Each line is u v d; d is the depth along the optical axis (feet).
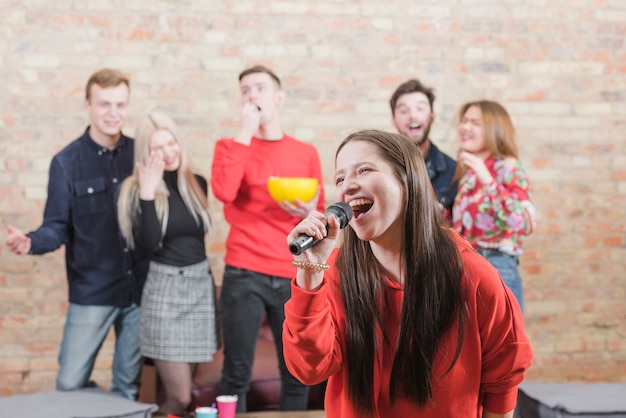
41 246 10.51
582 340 14.51
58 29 13.25
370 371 5.08
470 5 14.17
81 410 9.37
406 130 11.51
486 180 10.56
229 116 13.69
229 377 10.60
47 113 13.28
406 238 4.98
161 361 10.24
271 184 9.95
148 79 13.48
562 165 14.46
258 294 10.51
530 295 14.39
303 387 10.68
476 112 11.05
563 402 8.93
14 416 9.10
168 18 13.50
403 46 14.03
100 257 10.83
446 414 5.08
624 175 14.61
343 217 4.62
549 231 14.43
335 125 13.92
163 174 10.53
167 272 10.30
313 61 13.85
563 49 14.39
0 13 13.10
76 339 10.75
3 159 13.19
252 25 13.70
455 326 4.99
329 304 4.96
